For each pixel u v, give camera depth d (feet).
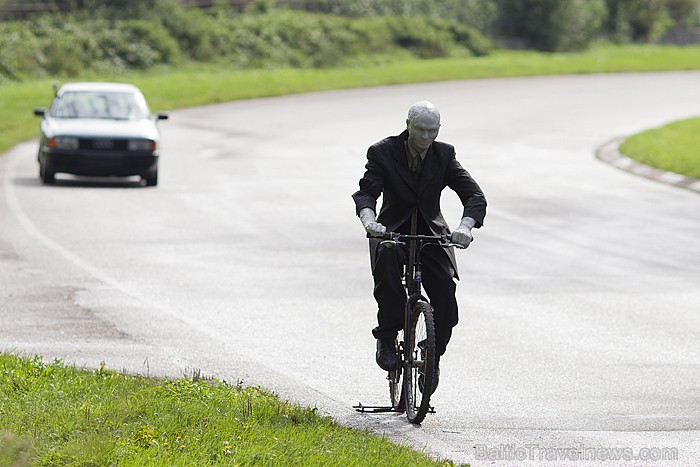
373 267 82.84
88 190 226.38
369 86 529.04
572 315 119.75
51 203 205.16
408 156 80.79
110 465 63.31
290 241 167.02
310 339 107.34
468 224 78.13
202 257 152.66
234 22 655.76
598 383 92.99
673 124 382.63
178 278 137.59
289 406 79.25
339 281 136.87
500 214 199.31
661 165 270.26
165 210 198.80
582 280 140.15
